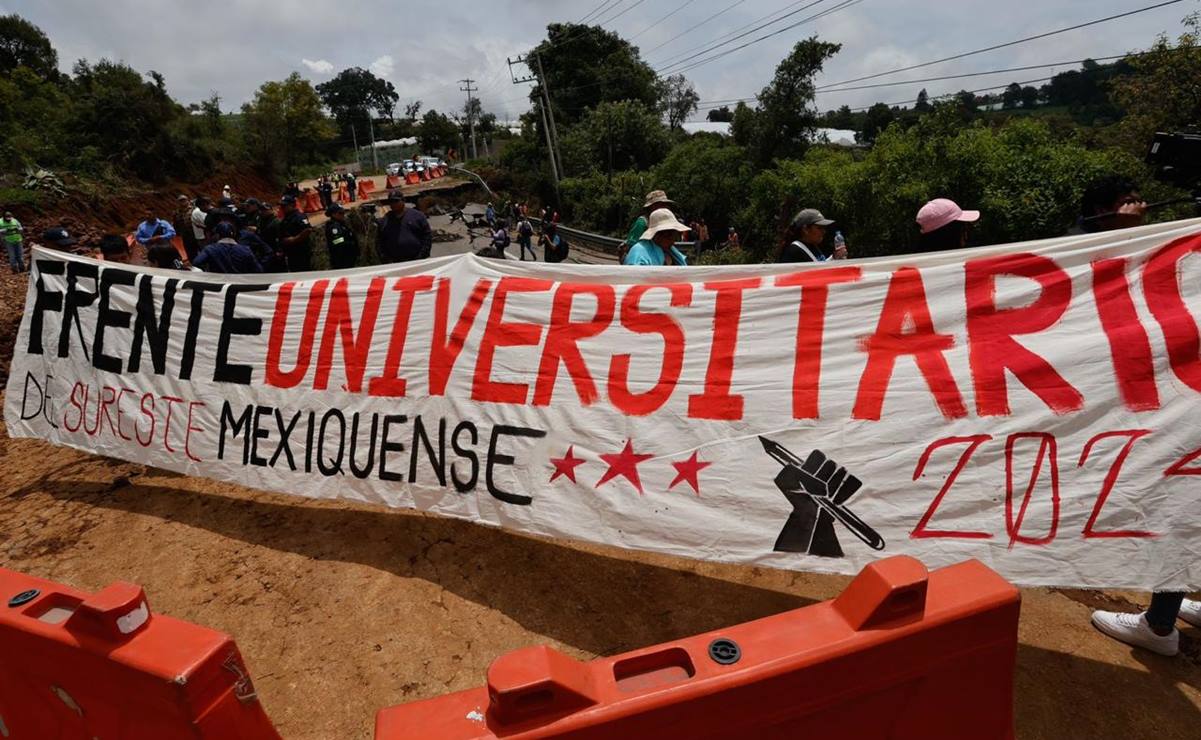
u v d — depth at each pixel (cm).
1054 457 239
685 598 305
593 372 307
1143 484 230
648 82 5122
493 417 321
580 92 5041
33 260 463
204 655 151
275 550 358
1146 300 248
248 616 306
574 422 303
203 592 326
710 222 3152
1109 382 240
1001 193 1402
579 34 5075
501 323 332
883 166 1642
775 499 265
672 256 466
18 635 171
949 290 271
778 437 271
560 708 128
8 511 420
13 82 2805
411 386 344
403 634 289
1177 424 230
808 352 281
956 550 242
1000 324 262
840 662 141
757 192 2467
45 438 447
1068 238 263
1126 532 230
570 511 295
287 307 388
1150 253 252
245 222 855
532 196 4197
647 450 288
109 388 428
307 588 324
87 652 158
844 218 1777
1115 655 258
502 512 311
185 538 375
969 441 248
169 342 416
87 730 176
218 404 395
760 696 138
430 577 326
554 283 331
